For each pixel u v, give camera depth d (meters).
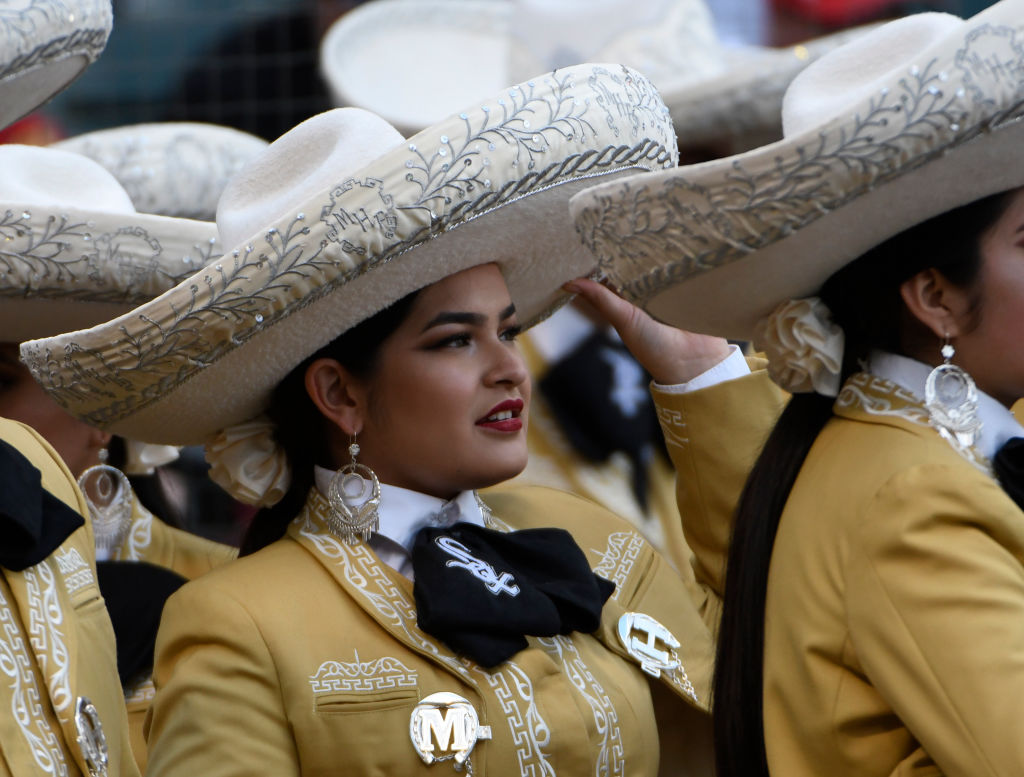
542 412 13.04
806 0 21.22
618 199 7.89
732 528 8.68
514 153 8.58
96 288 10.78
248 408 9.38
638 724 9.06
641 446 13.02
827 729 7.78
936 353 8.02
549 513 10.27
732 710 8.36
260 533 9.58
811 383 8.24
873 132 7.19
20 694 7.74
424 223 8.43
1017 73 7.09
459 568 8.74
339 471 9.20
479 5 21.22
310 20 20.02
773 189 7.40
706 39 16.17
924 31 7.68
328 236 8.34
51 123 19.92
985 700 7.07
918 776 7.50
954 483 7.45
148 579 11.66
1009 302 7.64
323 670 8.50
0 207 10.42
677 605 10.07
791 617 7.96
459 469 9.12
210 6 20.02
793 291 8.13
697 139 15.30
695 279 7.92
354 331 9.06
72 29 8.31
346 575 8.93
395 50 20.50
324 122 9.06
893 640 7.40
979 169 7.36
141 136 15.98
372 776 8.33
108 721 8.49
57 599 8.29
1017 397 8.07
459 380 9.03
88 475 11.90
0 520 8.00
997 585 7.28
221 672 8.43
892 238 7.82
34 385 11.43
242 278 8.39
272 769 8.29
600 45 15.71
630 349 10.10
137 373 8.72
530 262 9.58
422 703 8.47
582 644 9.22
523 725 8.53
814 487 8.12
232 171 16.20
